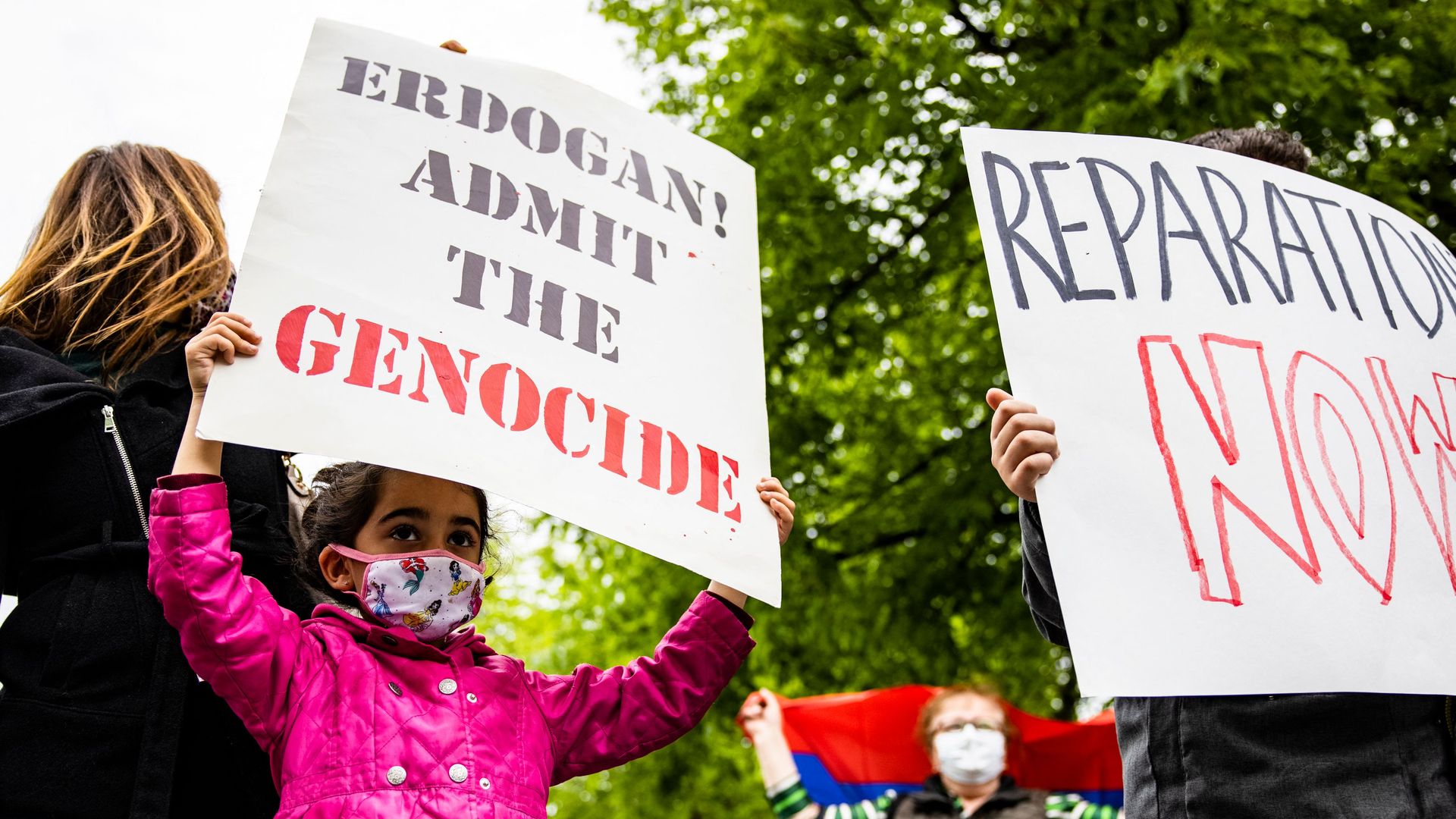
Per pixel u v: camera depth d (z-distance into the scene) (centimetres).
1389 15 651
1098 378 230
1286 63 611
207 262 249
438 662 229
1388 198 614
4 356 230
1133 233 248
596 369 237
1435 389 250
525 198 249
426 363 221
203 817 225
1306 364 241
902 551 775
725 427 248
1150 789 227
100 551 221
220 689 209
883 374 820
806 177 788
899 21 730
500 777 218
